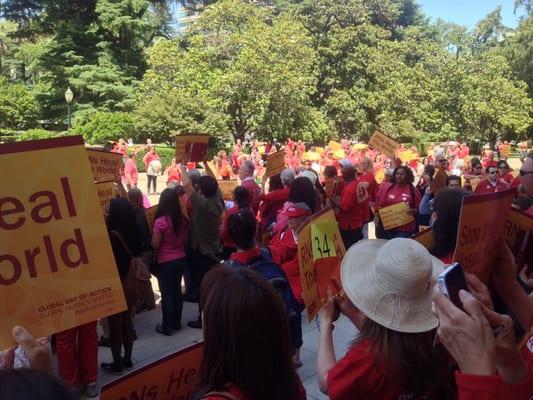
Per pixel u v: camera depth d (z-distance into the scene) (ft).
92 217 7.83
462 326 4.88
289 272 15.65
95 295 7.78
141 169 107.86
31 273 7.43
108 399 7.09
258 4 172.14
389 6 168.45
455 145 115.44
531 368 6.02
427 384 6.68
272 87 109.29
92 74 133.69
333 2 135.13
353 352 6.95
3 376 3.48
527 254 10.43
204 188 22.99
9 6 145.07
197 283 23.15
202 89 110.22
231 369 5.88
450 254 9.55
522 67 160.15
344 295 8.48
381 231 29.17
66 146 7.71
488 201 7.80
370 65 131.44
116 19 138.72
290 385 6.13
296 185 17.65
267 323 5.94
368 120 136.67
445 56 148.77
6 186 7.36
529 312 8.25
